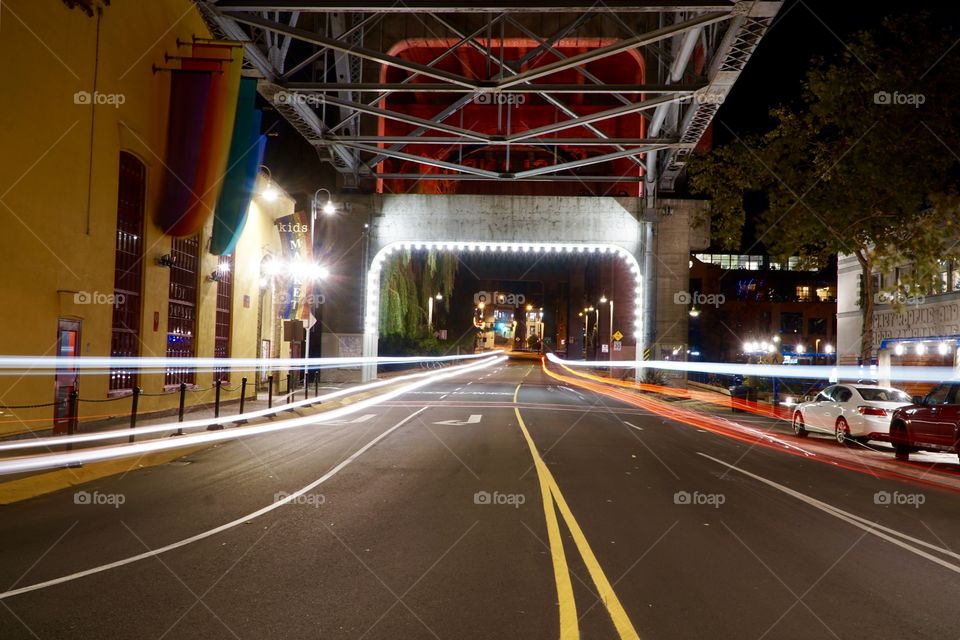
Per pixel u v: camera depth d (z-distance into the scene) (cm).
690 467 1362
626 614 562
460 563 693
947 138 1866
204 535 792
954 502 1075
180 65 2045
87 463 1260
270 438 1722
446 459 1390
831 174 2081
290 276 2991
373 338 4088
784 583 649
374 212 4031
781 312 8844
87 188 1599
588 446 1645
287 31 2392
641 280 3991
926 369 3095
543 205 4006
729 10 2134
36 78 1405
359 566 680
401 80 4597
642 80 3972
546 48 2755
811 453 1684
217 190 2083
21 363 1383
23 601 577
